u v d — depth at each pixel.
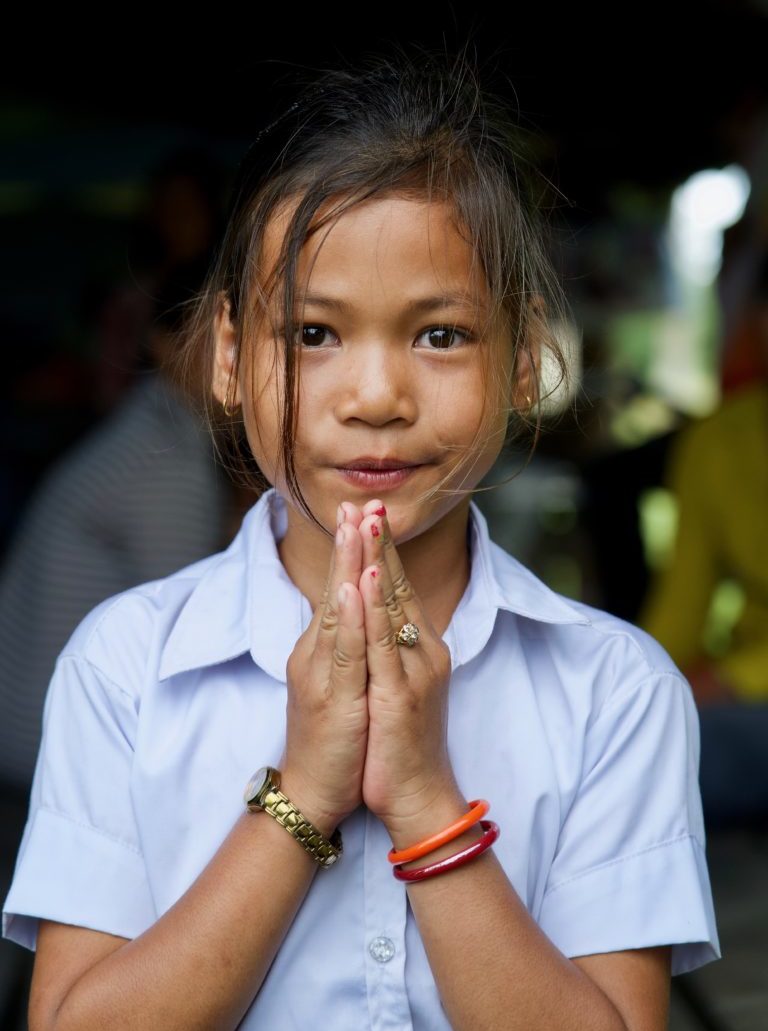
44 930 1.27
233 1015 1.16
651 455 3.84
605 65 5.15
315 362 1.17
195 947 1.14
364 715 1.15
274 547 1.37
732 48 5.10
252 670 1.31
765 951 2.58
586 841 1.27
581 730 1.30
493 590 1.33
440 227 1.16
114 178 6.22
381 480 1.18
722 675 2.95
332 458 1.17
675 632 3.03
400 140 1.19
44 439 5.44
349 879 1.23
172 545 2.77
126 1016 1.14
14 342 5.89
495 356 1.21
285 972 1.22
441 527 1.30
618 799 1.28
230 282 1.29
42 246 6.70
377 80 1.27
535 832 1.27
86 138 6.12
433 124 1.21
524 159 1.34
